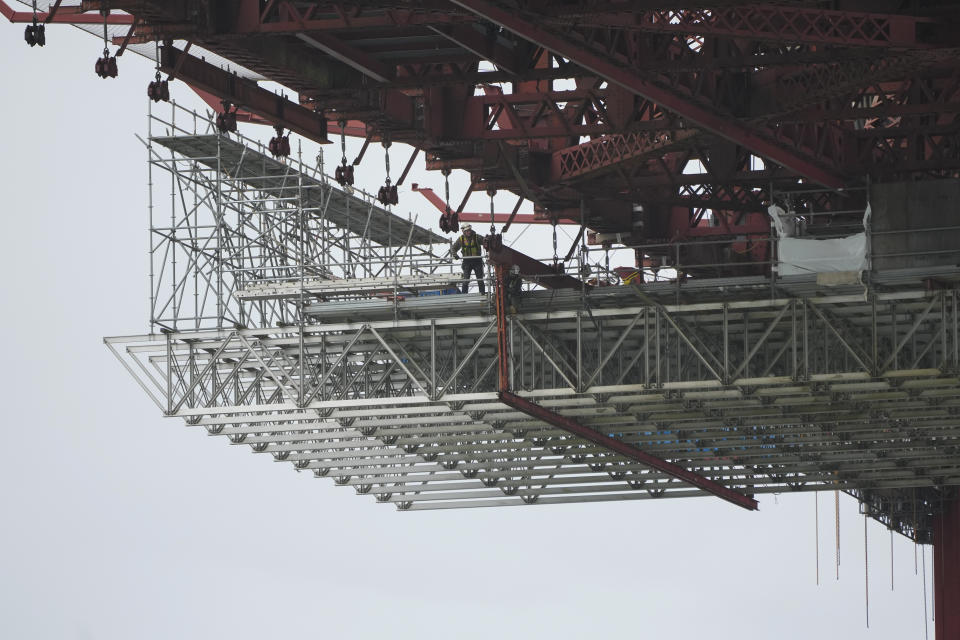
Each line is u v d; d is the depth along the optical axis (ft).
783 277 204.95
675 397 209.97
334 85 197.06
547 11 164.55
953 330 200.34
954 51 169.78
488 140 209.97
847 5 177.78
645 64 180.75
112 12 207.41
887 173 213.25
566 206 243.40
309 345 219.20
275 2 176.76
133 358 221.05
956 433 234.58
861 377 201.57
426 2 168.04
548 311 211.61
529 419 228.43
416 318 215.51
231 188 222.89
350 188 235.81
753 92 195.00
